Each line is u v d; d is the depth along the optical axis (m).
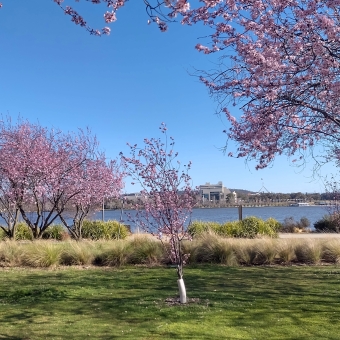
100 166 17.09
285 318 5.69
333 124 6.86
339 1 5.48
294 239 12.91
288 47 6.14
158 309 6.20
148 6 4.43
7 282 8.95
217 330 5.14
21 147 14.93
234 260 11.38
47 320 5.82
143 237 12.83
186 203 6.79
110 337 4.95
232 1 6.45
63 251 11.82
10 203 15.88
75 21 5.00
